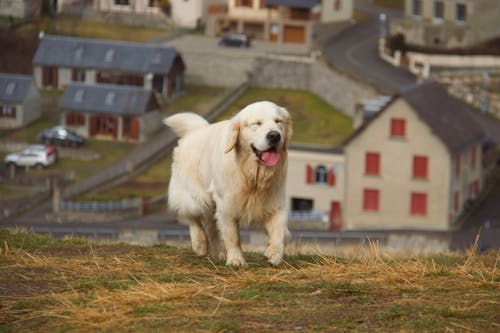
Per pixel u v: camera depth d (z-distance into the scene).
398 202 63.47
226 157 14.18
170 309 11.41
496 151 70.88
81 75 98.19
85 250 15.62
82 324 11.01
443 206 62.56
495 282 12.53
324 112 89.19
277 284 12.66
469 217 64.12
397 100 62.78
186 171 15.50
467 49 94.50
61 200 62.72
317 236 46.56
